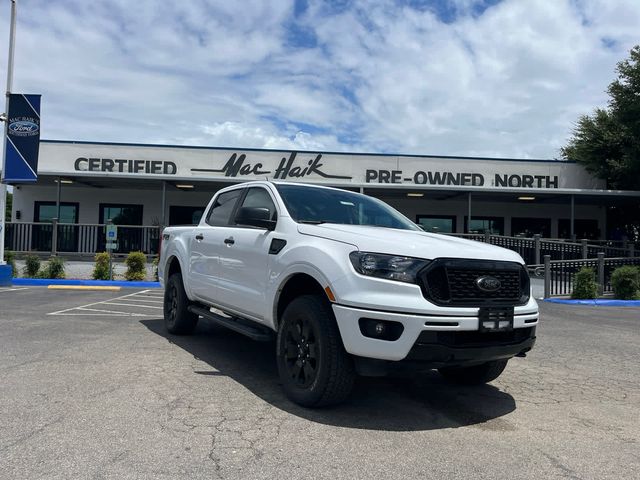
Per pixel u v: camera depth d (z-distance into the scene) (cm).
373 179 1977
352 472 318
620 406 475
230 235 575
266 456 336
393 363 385
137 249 1783
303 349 435
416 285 384
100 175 1808
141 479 299
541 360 652
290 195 536
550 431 404
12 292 1213
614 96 2194
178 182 1897
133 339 680
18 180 1324
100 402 428
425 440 375
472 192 1927
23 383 473
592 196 1980
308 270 431
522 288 439
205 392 464
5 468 308
